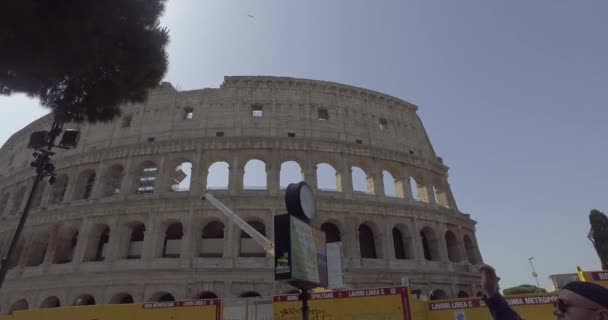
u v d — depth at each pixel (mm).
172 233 59750
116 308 28156
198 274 51344
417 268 58875
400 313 22641
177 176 74312
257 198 56625
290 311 24969
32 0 16703
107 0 19016
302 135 66312
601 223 62906
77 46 18891
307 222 13828
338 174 64562
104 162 63938
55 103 21688
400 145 73250
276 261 11773
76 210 59188
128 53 21469
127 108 69188
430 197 69375
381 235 60406
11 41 17469
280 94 69938
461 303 23312
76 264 54875
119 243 55688
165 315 27188
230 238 53875
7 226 65312
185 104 68312
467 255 71000
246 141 62719
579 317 3748
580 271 20688
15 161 79188
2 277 19641
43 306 53438
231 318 26891
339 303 24141
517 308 22109
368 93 75438
